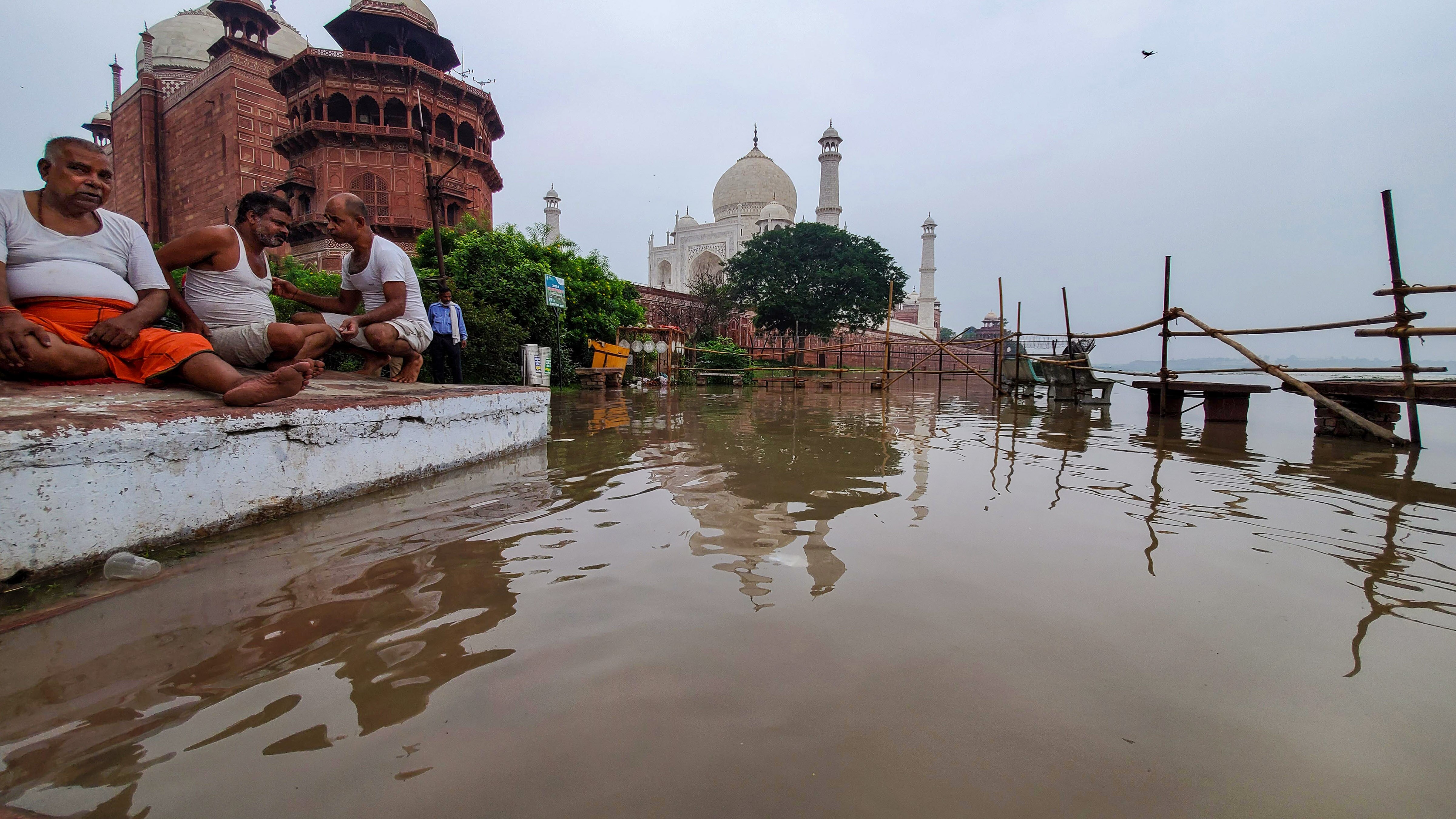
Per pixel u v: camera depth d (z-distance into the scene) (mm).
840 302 29969
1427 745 1213
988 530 2664
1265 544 2504
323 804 1021
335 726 1240
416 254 14984
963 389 18750
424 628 1666
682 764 1134
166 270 3434
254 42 27562
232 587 1921
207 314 3641
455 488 3354
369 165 22406
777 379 19672
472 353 10445
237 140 25266
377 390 3793
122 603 1790
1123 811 1027
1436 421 8062
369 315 4332
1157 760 1162
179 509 2307
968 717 1289
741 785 1077
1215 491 3520
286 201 3986
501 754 1157
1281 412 9719
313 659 1500
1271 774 1126
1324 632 1717
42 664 1454
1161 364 8156
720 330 30812
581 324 15289
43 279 2592
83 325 2658
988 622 1746
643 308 20938
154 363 2738
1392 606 1895
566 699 1336
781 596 1906
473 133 26000
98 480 2053
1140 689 1408
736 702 1331
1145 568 2209
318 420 2883
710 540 2457
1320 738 1235
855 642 1609
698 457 4492
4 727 1219
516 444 4703
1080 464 4406
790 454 4703
